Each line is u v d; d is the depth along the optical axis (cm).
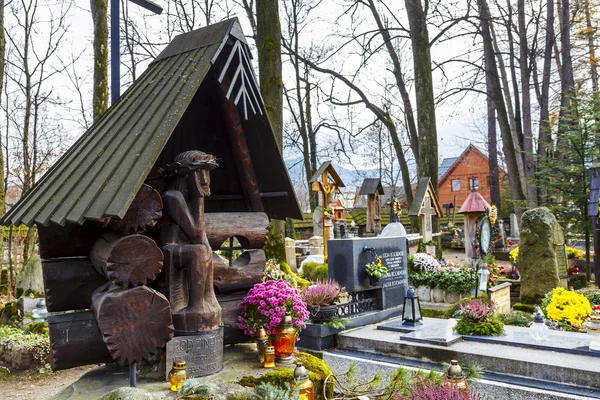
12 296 1352
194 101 535
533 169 2430
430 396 364
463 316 766
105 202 363
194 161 458
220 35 498
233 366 479
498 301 1047
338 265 902
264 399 400
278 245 1366
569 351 636
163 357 447
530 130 2455
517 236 2853
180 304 460
